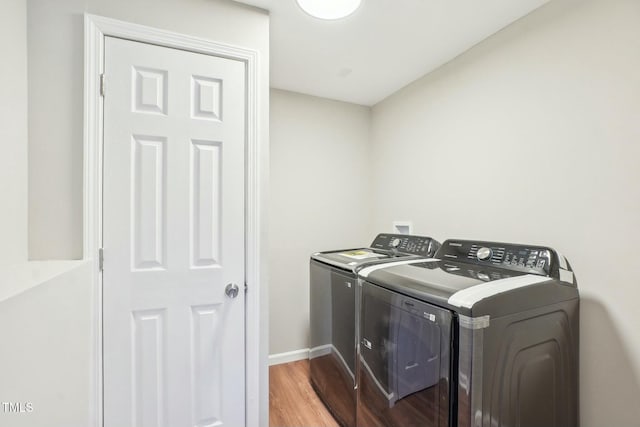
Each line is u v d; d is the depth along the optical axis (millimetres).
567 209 1312
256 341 1455
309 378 2227
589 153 1236
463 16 1496
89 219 1178
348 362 1646
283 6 1437
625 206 1134
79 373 1065
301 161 2518
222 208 1402
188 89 1344
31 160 1114
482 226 1716
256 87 1447
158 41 1285
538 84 1425
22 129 1077
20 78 1068
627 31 1126
